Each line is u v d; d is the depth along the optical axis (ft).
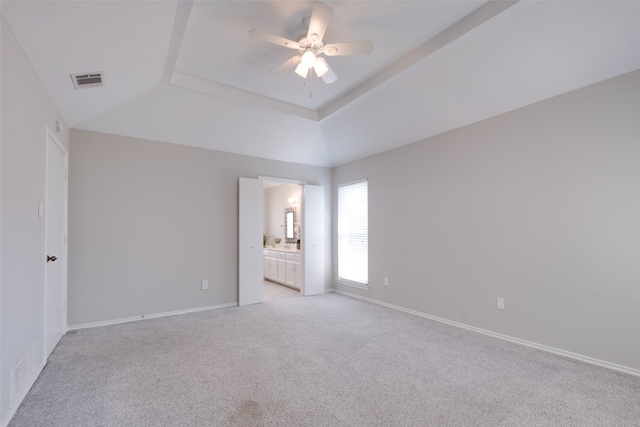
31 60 7.06
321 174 18.53
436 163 12.76
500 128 10.61
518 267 10.05
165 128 12.85
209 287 14.37
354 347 9.64
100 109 10.91
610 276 8.18
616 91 8.13
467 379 7.59
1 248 5.54
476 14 7.77
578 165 8.78
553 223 9.27
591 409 6.35
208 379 7.55
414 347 9.64
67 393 6.87
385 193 15.17
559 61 8.40
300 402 6.57
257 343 9.97
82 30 6.68
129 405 6.42
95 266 11.76
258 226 15.72
